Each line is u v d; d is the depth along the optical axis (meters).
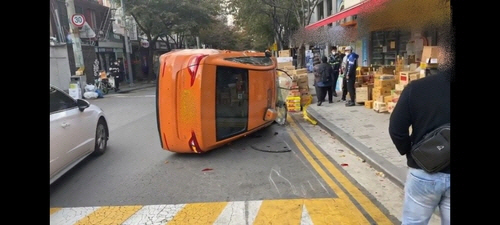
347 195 4.31
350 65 10.25
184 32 29.19
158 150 6.80
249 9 25.69
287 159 5.97
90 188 4.86
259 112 7.31
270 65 7.89
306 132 7.99
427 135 2.21
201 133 5.92
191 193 4.58
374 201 4.11
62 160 4.91
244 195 4.45
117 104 14.61
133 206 4.22
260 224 3.62
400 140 2.32
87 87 17.27
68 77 18.92
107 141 7.20
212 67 5.99
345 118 8.78
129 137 8.05
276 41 29.83
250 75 6.93
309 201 4.17
